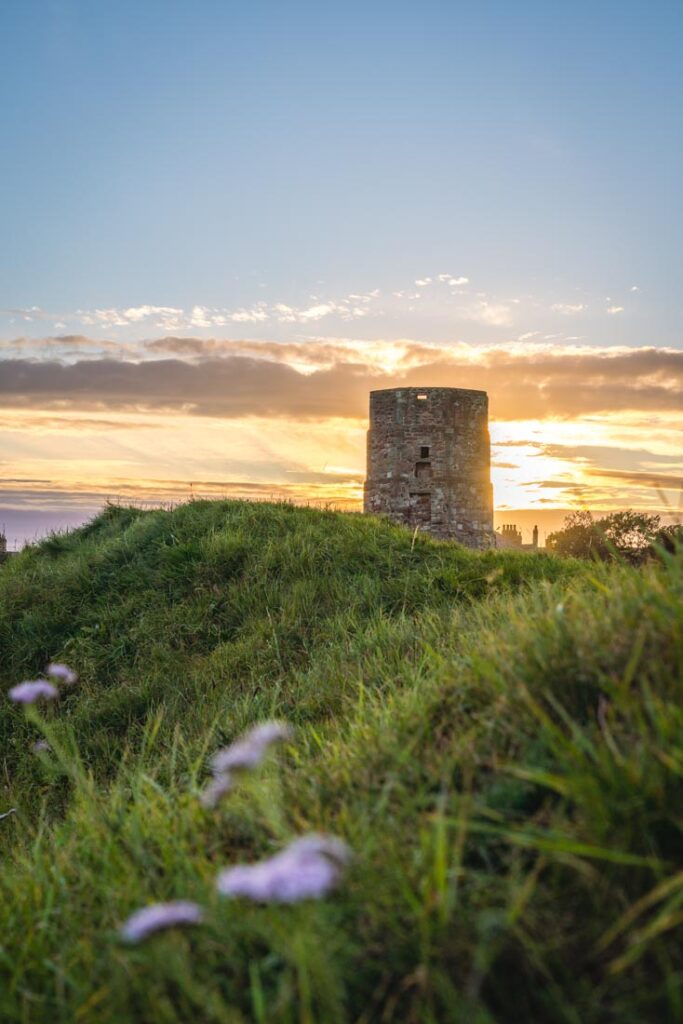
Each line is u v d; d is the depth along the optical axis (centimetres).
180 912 228
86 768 800
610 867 240
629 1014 211
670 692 285
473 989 213
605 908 236
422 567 1194
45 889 361
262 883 195
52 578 1387
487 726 340
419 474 3222
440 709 398
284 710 729
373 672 726
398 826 292
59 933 313
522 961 228
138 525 1551
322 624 1052
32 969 292
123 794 495
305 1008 205
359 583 1159
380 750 372
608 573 559
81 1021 251
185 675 1003
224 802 374
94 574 1360
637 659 318
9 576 1536
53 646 1187
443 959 231
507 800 289
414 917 243
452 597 1095
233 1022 225
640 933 223
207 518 1476
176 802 424
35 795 763
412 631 841
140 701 945
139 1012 247
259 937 258
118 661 1112
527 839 242
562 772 287
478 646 470
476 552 1277
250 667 978
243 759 303
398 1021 227
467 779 304
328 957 227
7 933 328
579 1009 217
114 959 262
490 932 229
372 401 3353
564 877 250
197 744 663
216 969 256
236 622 1138
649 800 248
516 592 1064
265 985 245
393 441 3266
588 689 326
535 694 338
